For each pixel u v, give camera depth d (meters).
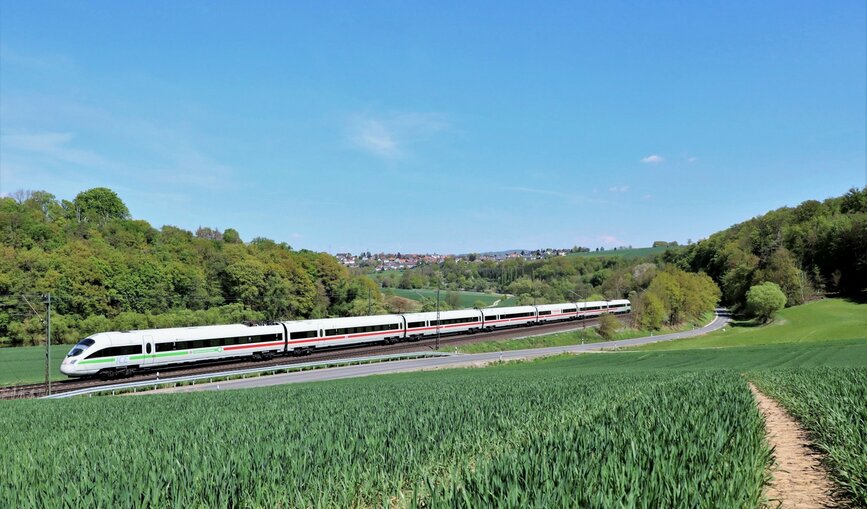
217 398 26.80
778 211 154.00
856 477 8.07
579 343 77.25
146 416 19.48
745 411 12.22
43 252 70.69
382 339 61.22
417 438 11.42
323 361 50.66
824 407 13.68
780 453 11.16
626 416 12.19
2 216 74.75
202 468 8.48
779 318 98.69
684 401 14.38
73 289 67.75
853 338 67.44
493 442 11.12
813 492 8.20
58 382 39.59
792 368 33.56
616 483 6.11
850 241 114.31
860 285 113.00
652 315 93.38
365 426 13.29
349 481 7.75
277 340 51.09
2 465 10.02
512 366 54.12
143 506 6.65
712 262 155.75
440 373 47.12
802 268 122.56
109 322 67.25
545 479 6.15
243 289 86.88
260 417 16.95
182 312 74.62
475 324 72.62
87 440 13.95
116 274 73.38
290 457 9.05
